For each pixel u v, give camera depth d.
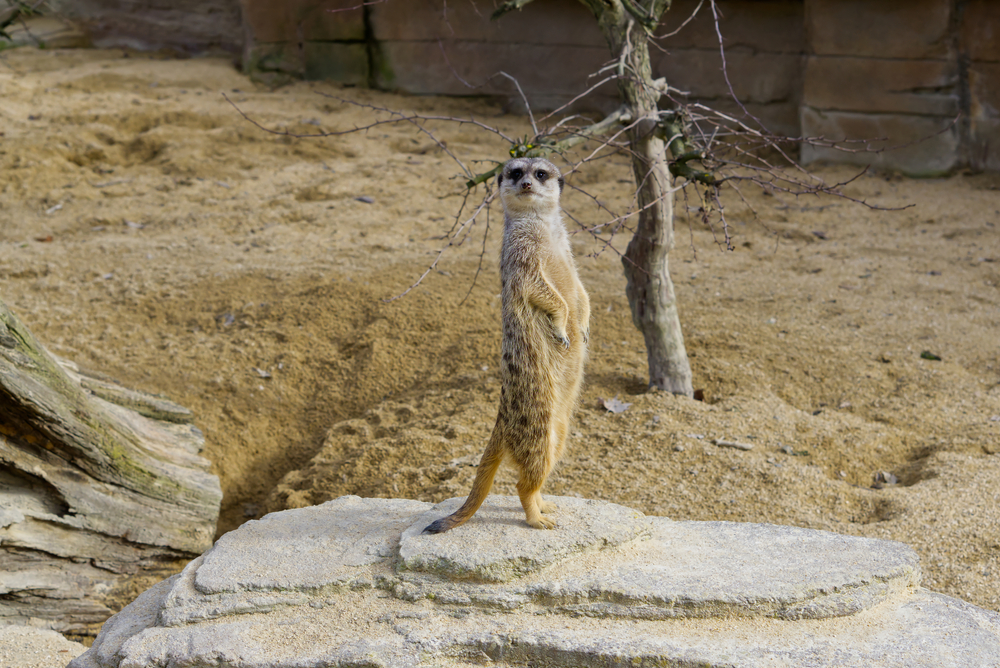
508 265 3.43
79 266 8.26
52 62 15.96
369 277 7.84
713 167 4.75
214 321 7.28
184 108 13.44
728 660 2.69
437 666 2.79
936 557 4.03
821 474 4.83
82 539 4.55
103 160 11.54
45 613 4.43
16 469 4.38
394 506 3.93
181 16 17.52
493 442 3.38
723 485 4.75
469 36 14.88
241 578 3.17
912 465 5.09
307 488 5.29
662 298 5.81
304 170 11.41
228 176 11.09
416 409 5.96
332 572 3.19
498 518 3.51
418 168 11.65
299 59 15.80
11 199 10.03
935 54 11.61
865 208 10.62
